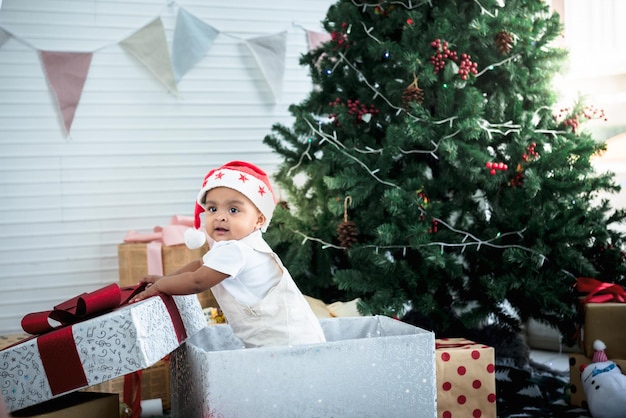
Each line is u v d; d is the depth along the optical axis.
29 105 3.48
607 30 3.53
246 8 3.71
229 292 1.95
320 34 3.81
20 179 3.49
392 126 2.87
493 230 2.90
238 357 1.67
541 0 3.11
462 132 2.79
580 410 2.67
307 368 1.72
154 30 3.58
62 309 1.87
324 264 3.14
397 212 2.74
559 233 2.82
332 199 2.93
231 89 3.72
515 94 3.04
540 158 2.90
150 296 1.84
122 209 3.62
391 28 3.04
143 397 2.83
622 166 3.51
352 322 2.17
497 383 2.90
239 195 2.01
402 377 1.79
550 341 3.57
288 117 3.80
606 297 2.73
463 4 3.07
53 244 3.54
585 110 3.25
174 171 3.68
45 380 1.65
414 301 2.86
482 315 2.87
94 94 3.55
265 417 1.69
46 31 3.48
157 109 3.63
